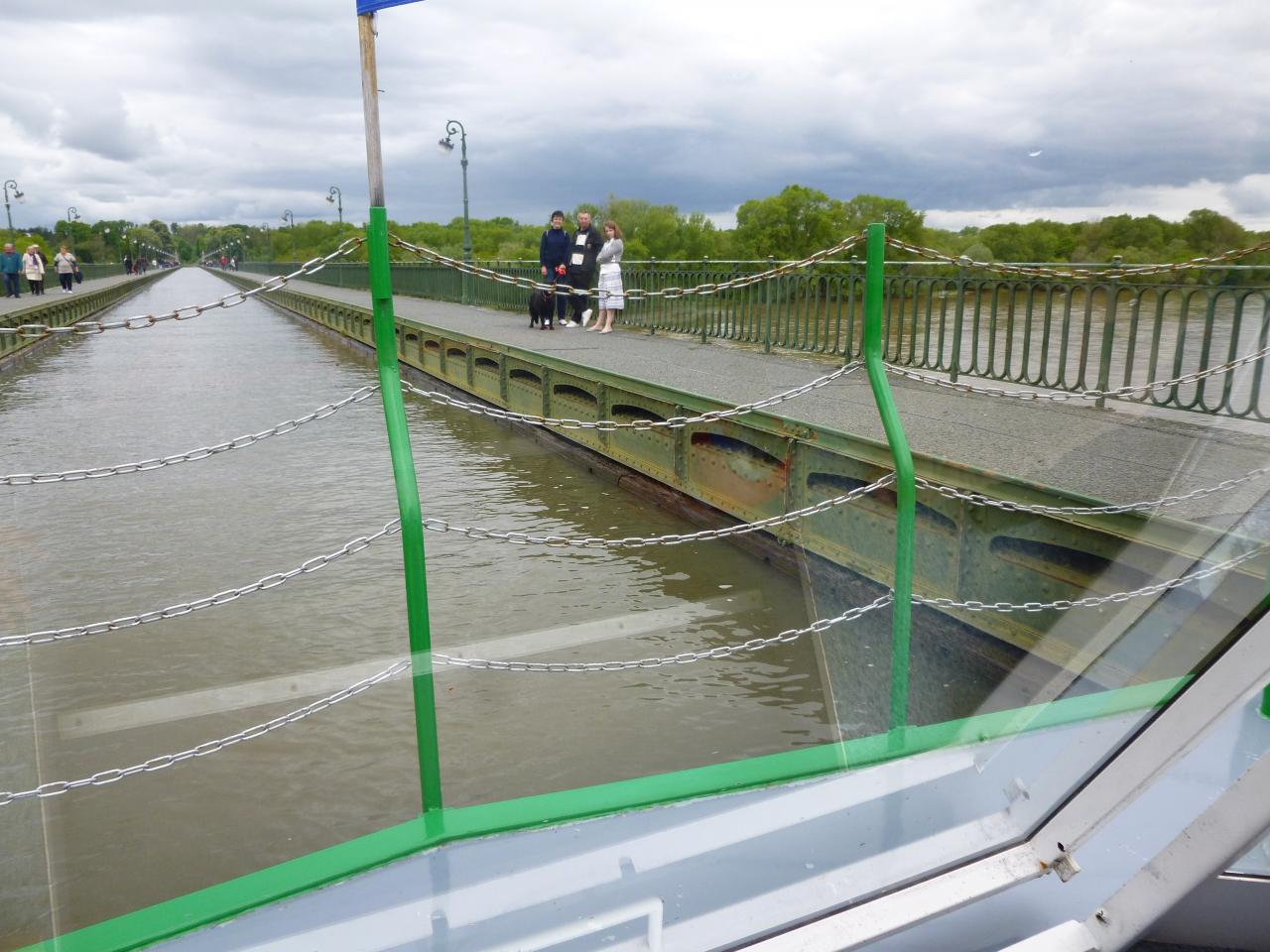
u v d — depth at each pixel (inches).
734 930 74.9
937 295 354.0
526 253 1567.4
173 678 224.4
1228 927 69.6
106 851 161.6
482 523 356.8
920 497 211.5
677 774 99.9
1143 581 90.4
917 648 113.4
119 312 1598.2
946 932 70.6
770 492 288.8
